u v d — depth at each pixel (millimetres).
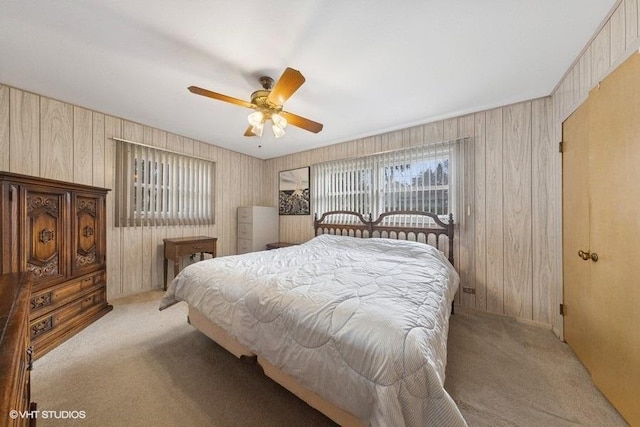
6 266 1698
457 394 1485
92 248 2455
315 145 4020
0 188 1674
